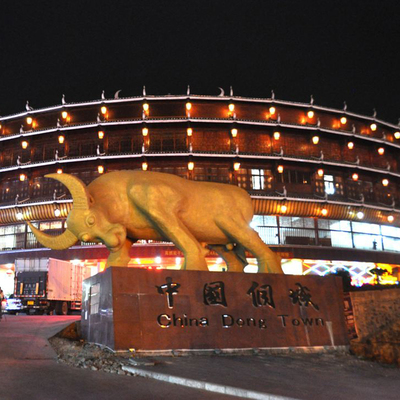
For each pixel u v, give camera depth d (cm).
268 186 4412
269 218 4341
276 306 1090
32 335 1295
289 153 4562
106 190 1078
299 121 4675
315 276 1180
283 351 1045
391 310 1164
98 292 1020
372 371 916
